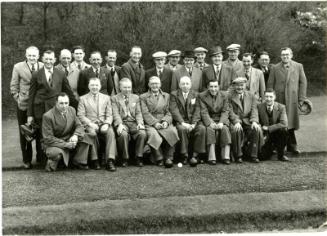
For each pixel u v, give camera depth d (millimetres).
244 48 13820
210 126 7340
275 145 7590
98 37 13383
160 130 7262
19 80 7469
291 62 8086
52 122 7078
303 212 5664
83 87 7711
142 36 12984
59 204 5824
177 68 8289
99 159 7457
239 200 5883
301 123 10828
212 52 7914
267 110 7613
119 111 7477
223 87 7906
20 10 15133
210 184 6496
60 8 14570
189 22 13914
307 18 16422
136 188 6344
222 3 13789
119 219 5418
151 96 7555
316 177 6758
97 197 6043
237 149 7414
